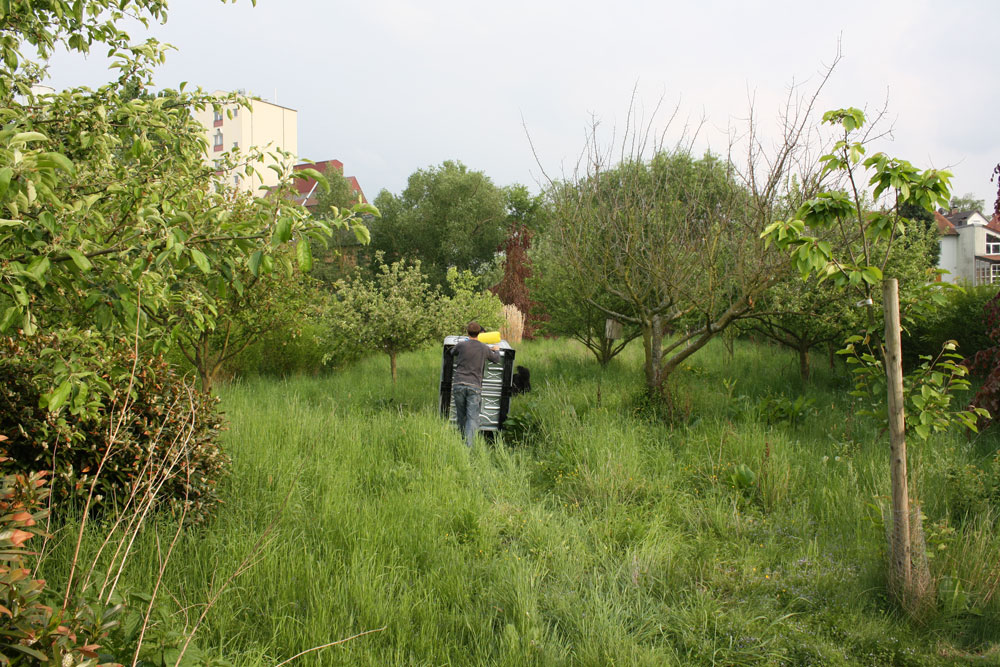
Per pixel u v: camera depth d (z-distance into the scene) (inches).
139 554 137.4
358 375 458.6
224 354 343.0
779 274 265.3
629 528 182.2
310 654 114.1
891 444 146.9
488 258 1582.2
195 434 161.3
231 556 140.7
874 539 174.2
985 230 1646.2
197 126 159.3
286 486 187.5
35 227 90.4
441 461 227.5
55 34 158.4
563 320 503.5
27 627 66.0
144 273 99.1
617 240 309.7
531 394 376.5
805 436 277.9
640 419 298.7
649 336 324.2
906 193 138.9
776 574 158.9
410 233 1502.2
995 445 242.7
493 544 171.6
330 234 97.0
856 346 356.5
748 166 273.0
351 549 155.2
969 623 140.2
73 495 145.4
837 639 134.4
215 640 116.8
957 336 396.5
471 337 303.0
